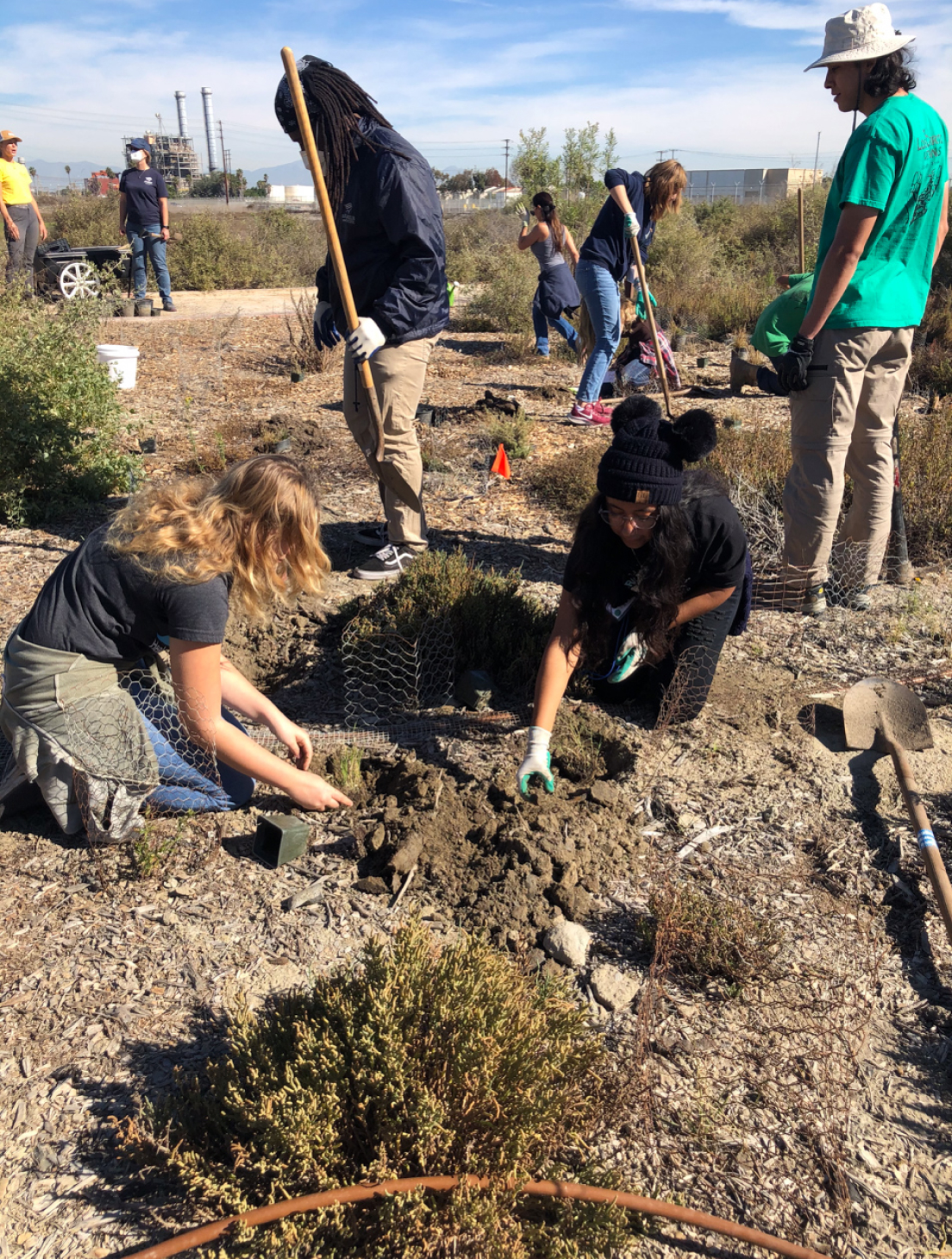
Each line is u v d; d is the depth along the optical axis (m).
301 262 19.77
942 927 2.81
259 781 3.41
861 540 4.75
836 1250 1.98
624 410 3.07
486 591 4.22
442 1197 1.95
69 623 2.83
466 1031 2.09
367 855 3.04
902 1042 2.46
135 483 6.23
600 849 3.05
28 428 5.66
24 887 2.89
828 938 2.77
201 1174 2.00
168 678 3.15
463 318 13.02
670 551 3.08
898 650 4.36
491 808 3.19
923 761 3.53
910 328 4.34
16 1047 2.37
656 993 2.56
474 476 6.70
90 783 2.92
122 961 2.62
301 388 9.05
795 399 4.43
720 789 3.39
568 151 18.19
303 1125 1.95
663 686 3.71
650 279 14.03
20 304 7.24
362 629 3.90
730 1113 2.27
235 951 2.67
